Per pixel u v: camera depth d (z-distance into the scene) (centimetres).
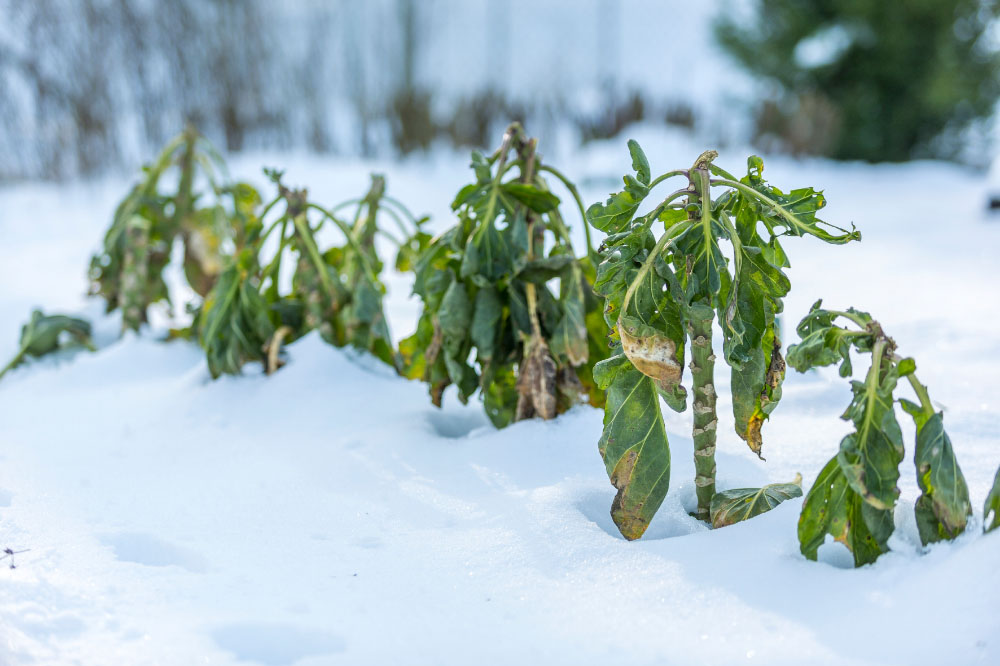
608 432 195
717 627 175
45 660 170
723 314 195
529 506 203
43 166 858
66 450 240
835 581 179
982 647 167
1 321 383
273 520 205
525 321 231
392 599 183
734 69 1527
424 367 247
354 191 776
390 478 218
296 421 247
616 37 2244
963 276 447
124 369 290
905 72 1412
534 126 1141
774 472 212
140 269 308
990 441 219
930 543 181
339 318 271
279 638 175
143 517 207
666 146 1103
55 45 854
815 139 1291
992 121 1455
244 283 264
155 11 924
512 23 2208
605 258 196
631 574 185
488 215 230
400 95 1098
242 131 987
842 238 187
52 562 191
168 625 177
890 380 181
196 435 245
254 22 1027
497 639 175
